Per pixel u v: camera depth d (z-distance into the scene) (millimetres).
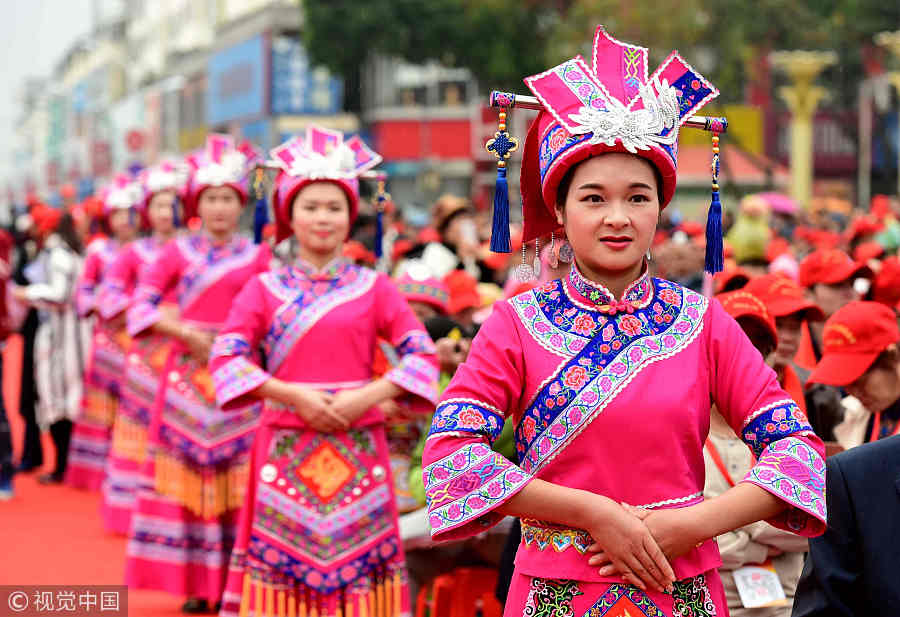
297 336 7312
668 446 4129
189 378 9625
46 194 102375
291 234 7762
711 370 4281
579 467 4145
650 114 4152
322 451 7316
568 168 4215
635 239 4168
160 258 9898
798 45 37906
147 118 76625
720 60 34344
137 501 9711
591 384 4160
